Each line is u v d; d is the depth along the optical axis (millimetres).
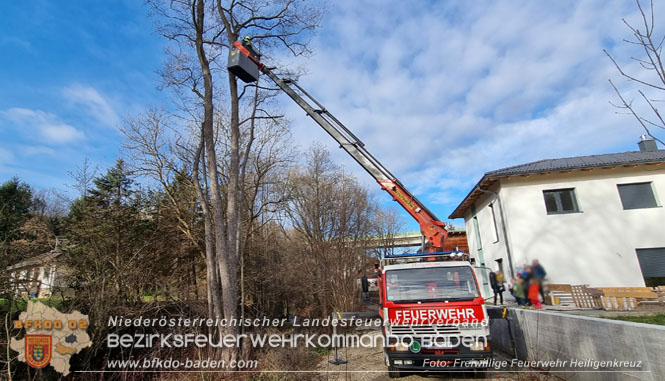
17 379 6652
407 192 8875
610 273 14211
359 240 16375
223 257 9250
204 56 10750
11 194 16234
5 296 7246
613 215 14703
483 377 6711
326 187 18266
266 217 17391
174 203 14344
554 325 6086
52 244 10195
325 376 7508
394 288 6828
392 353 6215
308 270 15242
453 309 6199
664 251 14289
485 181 16109
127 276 9859
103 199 12836
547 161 17531
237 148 10477
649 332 4031
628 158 15664
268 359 8398
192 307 10016
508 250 15055
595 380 4953
